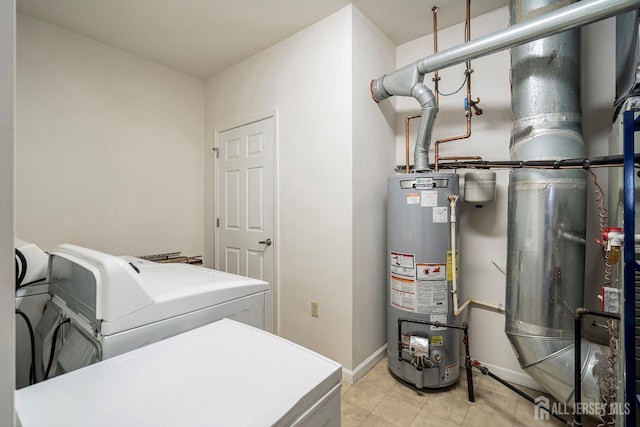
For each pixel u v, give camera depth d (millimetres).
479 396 1754
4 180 418
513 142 1624
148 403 592
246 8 1914
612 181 1428
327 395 696
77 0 1820
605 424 1310
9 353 424
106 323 798
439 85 2168
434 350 1771
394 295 1908
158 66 2652
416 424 1525
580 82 1500
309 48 2102
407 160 2156
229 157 2760
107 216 2346
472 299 2023
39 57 2002
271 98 2363
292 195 2223
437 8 1918
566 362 1400
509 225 1607
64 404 587
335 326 1971
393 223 1909
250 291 1193
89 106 2240
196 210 2986
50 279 1202
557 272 1433
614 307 1175
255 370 715
